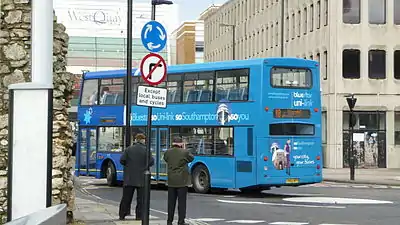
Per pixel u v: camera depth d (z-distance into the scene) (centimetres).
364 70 4591
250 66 2208
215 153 2283
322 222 1508
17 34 1230
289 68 2227
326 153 4600
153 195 2369
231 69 2264
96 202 2047
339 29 4588
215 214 1703
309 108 2256
